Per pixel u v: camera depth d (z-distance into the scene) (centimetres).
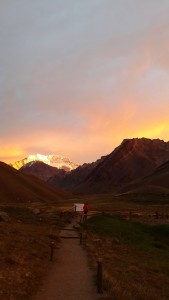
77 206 7488
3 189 14538
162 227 4581
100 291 1609
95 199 14588
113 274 2050
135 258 2888
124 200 12294
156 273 2427
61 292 1608
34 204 12094
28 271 1867
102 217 5088
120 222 4959
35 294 1564
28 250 2373
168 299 1761
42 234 3309
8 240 2562
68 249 2795
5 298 1409
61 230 3984
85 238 3438
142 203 10988
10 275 1725
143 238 4094
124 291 1603
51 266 2148
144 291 1712
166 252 3447
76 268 2108
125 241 3756
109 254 2789
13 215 5288
